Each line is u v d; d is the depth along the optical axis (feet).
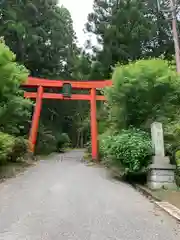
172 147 33.63
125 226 17.90
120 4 93.56
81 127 136.77
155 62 41.01
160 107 40.75
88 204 23.48
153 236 16.16
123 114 42.04
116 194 27.78
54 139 93.86
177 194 26.94
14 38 83.71
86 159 69.51
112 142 35.65
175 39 47.11
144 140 34.12
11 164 48.73
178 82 39.99
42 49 92.53
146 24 93.56
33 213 20.51
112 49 91.45
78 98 69.72
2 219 19.06
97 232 16.65
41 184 32.68
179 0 57.26
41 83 69.31
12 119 46.91
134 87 39.68
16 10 84.58
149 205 23.73
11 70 40.93
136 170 33.04
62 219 19.10
